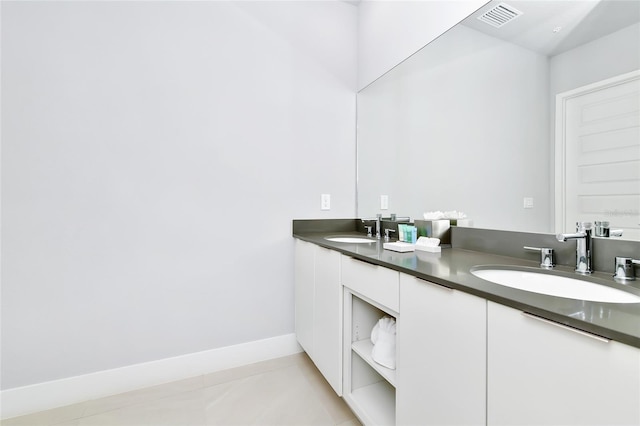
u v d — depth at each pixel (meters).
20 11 1.36
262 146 1.89
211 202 1.76
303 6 2.02
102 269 1.52
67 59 1.44
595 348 0.50
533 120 1.12
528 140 1.13
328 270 1.49
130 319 1.58
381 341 1.21
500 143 1.24
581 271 0.88
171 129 1.65
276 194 1.94
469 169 1.38
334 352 1.41
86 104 1.47
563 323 0.54
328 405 1.44
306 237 1.83
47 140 1.41
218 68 1.76
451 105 1.47
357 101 2.21
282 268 1.97
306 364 1.84
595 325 0.49
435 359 0.85
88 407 1.42
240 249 1.84
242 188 1.84
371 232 2.01
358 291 1.23
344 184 2.17
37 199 1.40
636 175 0.83
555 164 1.04
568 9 1.01
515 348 0.63
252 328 1.88
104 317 1.52
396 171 1.86
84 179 1.48
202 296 1.74
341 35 2.15
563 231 1.01
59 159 1.43
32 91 1.38
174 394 1.53
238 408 1.42
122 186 1.55
